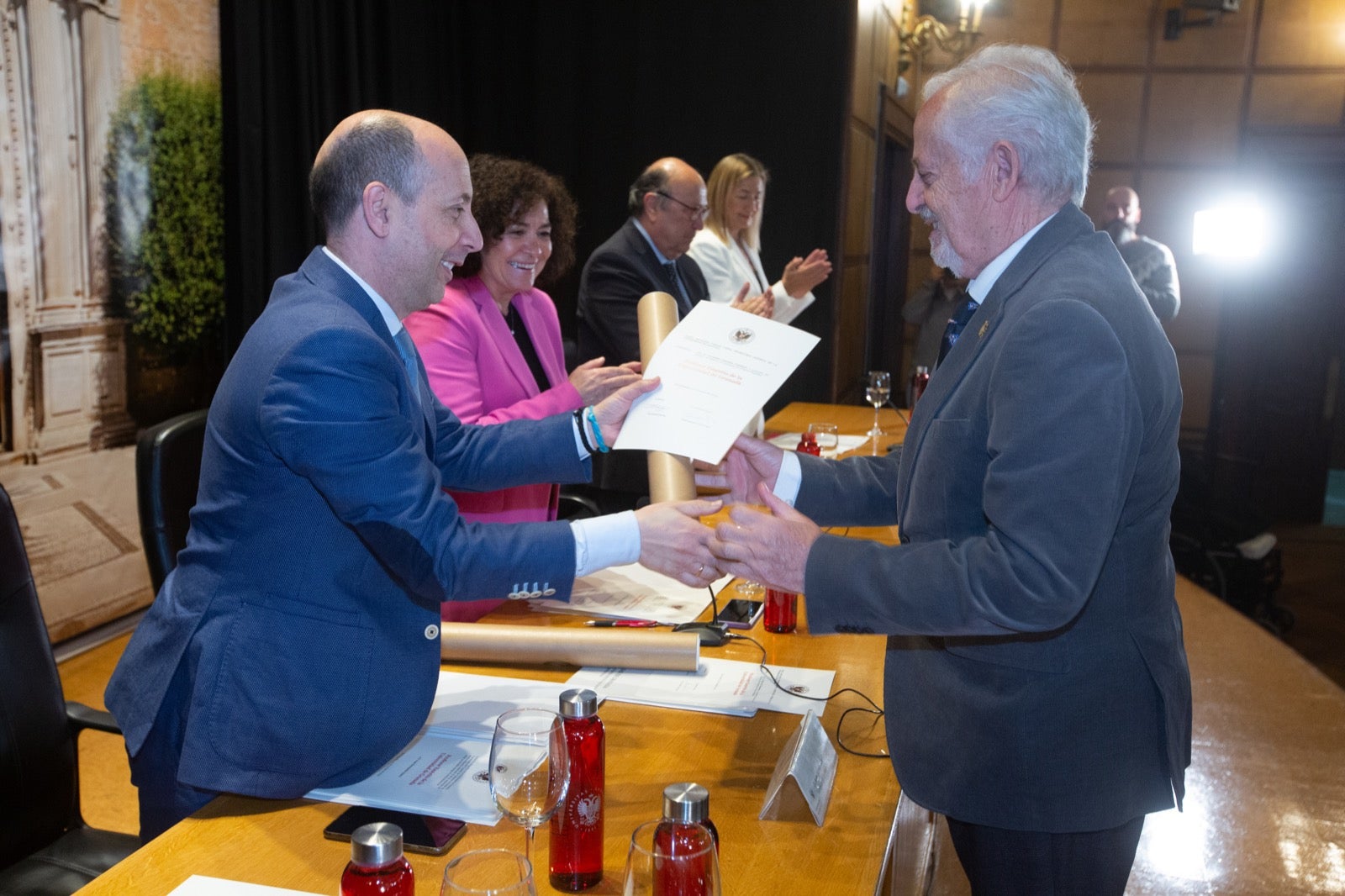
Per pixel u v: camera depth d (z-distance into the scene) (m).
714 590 1.93
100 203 3.61
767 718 1.45
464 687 1.53
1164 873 2.73
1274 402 7.22
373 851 0.85
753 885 1.06
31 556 3.44
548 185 2.17
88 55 3.51
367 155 1.30
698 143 5.38
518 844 1.13
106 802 2.73
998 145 1.19
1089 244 1.19
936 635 1.17
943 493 1.22
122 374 3.77
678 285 3.25
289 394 1.20
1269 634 4.62
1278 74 6.78
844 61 5.15
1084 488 1.06
